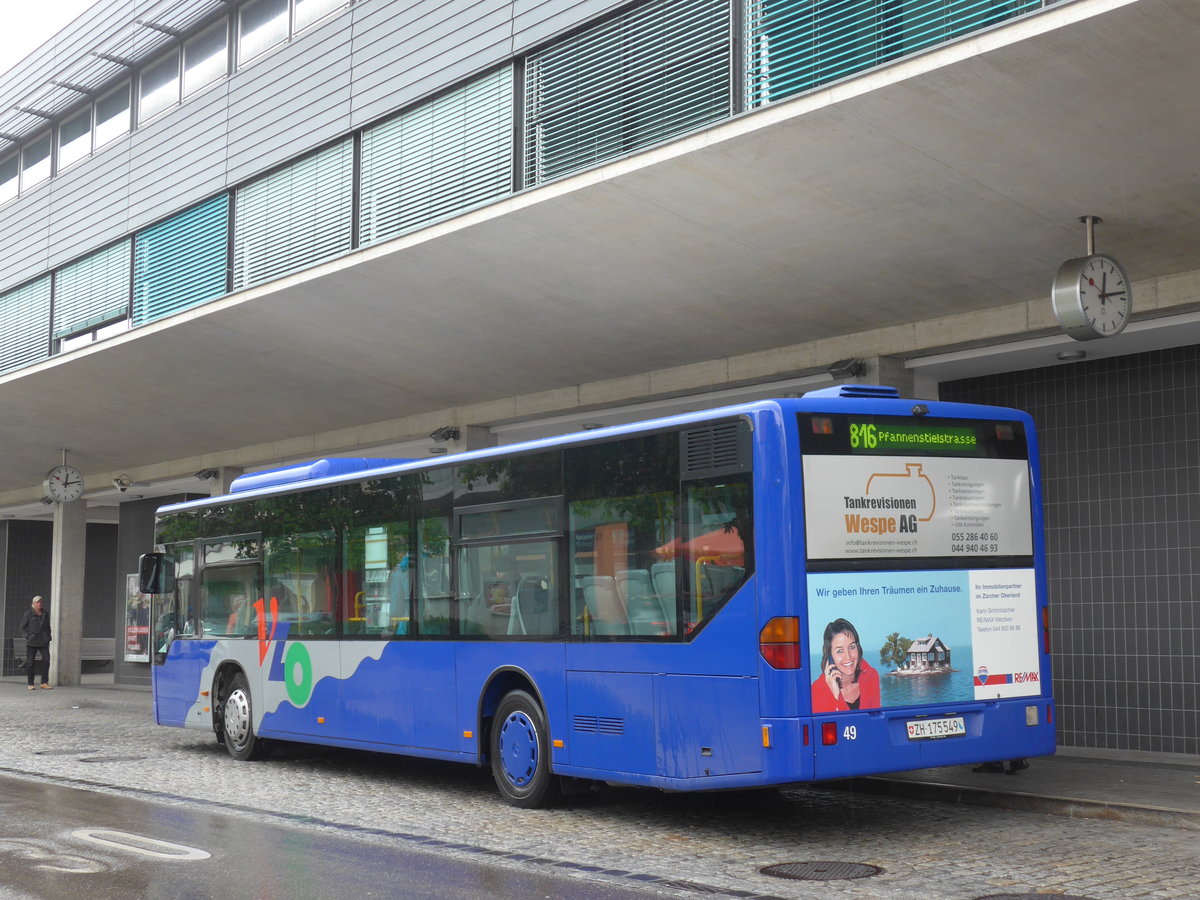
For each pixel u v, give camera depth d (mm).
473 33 15742
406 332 16406
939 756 8750
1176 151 9664
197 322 17625
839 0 11859
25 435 24766
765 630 8344
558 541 10109
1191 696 12648
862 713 8484
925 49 9461
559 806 10438
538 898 6969
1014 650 9211
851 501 8656
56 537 28250
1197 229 10703
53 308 24406
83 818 9961
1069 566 13562
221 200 20125
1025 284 12203
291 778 12633
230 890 7191
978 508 9195
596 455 9828
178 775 12898
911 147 10328
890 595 8711
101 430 23812
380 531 12172
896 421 8930
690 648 8859
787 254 12391
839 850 8391
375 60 17234
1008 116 9680
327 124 17938
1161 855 8047
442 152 16188
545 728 10180
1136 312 11742
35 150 25375
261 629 13898
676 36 13391
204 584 15031
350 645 12453
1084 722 13375
